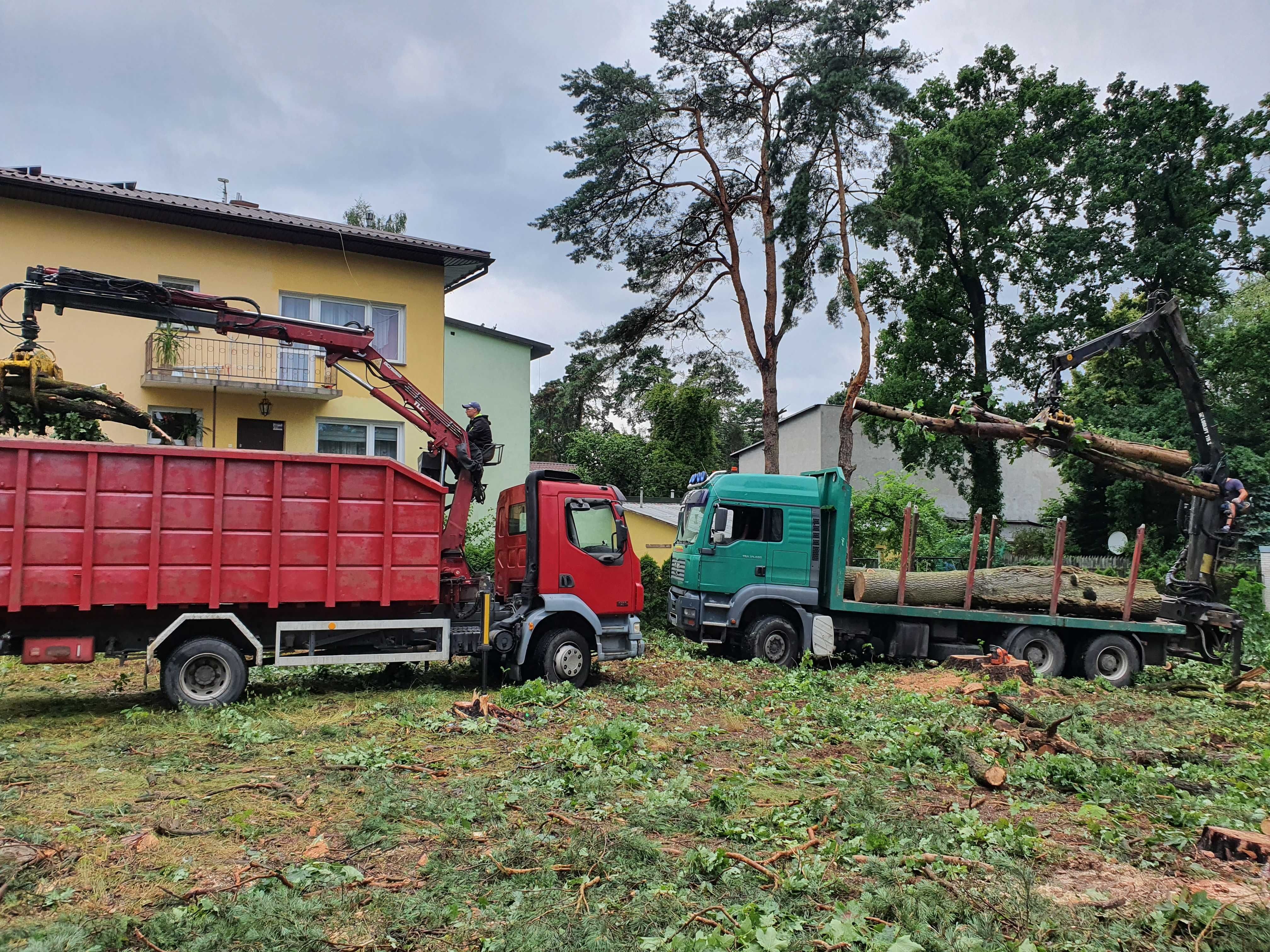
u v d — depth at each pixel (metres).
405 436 20.42
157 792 6.25
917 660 13.94
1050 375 14.23
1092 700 11.73
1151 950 4.00
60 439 12.34
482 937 4.03
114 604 8.84
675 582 14.83
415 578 10.20
